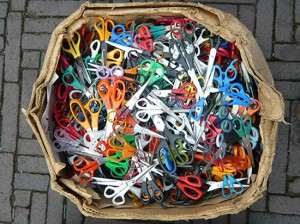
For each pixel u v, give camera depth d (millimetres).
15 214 1686
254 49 1197
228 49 1296
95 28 1299
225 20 1167
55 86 1326
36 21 1670
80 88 1321
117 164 1321
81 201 1271
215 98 1273
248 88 1259
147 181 1308
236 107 1268
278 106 1135
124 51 1304
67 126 1331
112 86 1277
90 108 1318
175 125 1291
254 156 1306
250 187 1255
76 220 1649
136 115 1278
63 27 1197
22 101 1683
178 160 1308
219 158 1274
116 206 1332
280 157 1566
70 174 1351
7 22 1687
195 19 1169
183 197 1341
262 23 1568
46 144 1204
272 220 1567
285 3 1557
